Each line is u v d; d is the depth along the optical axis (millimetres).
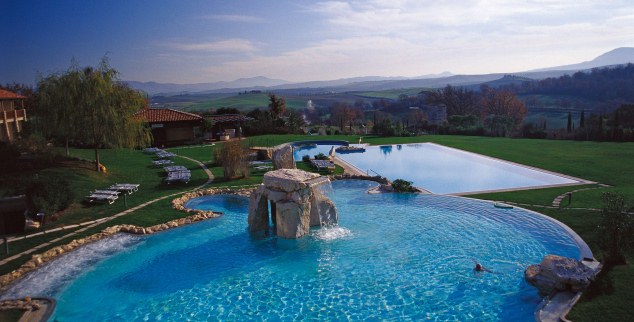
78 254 19062
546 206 23750
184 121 59062
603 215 16047
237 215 24859
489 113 126875
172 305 14828
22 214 18188
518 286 15398
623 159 38406
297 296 15250
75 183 29094
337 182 33125
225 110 79188
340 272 17094
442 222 22594
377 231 21625
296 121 82562
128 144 34688
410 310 14086
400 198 27688
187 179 32062
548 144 52875
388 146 56719
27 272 17172
